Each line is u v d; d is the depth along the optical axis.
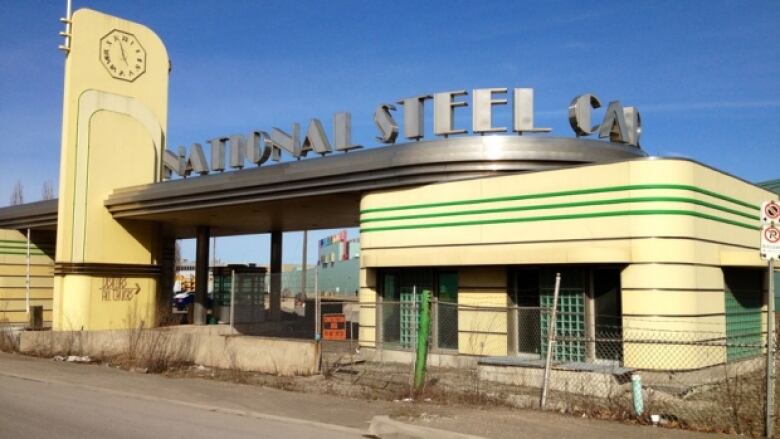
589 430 9.29
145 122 28.91
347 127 20.12
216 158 24.48
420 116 18.83
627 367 13.83
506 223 16.38
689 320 13.96
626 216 14.39
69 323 26.08
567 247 15.25
